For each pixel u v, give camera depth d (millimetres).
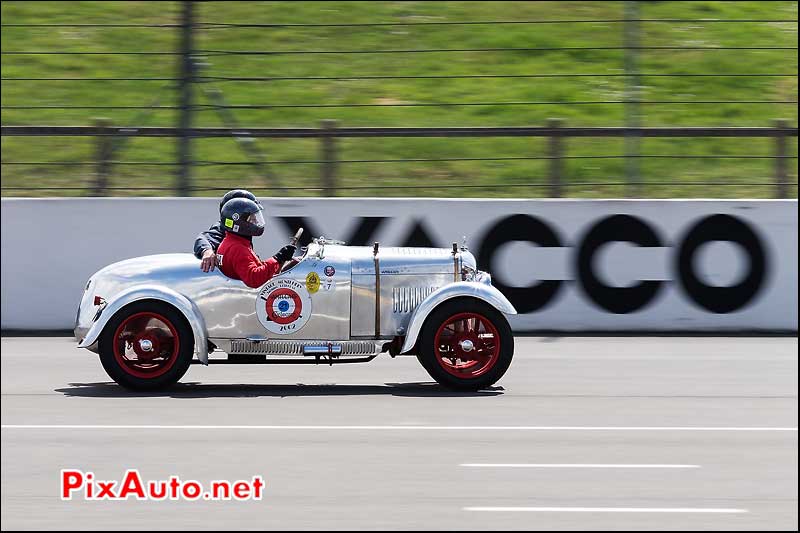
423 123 22984
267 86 24328
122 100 23734
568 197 19688
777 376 13961
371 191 20297
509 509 8195
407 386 13328
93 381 13500
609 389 13055
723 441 10445
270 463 9516
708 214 17469
